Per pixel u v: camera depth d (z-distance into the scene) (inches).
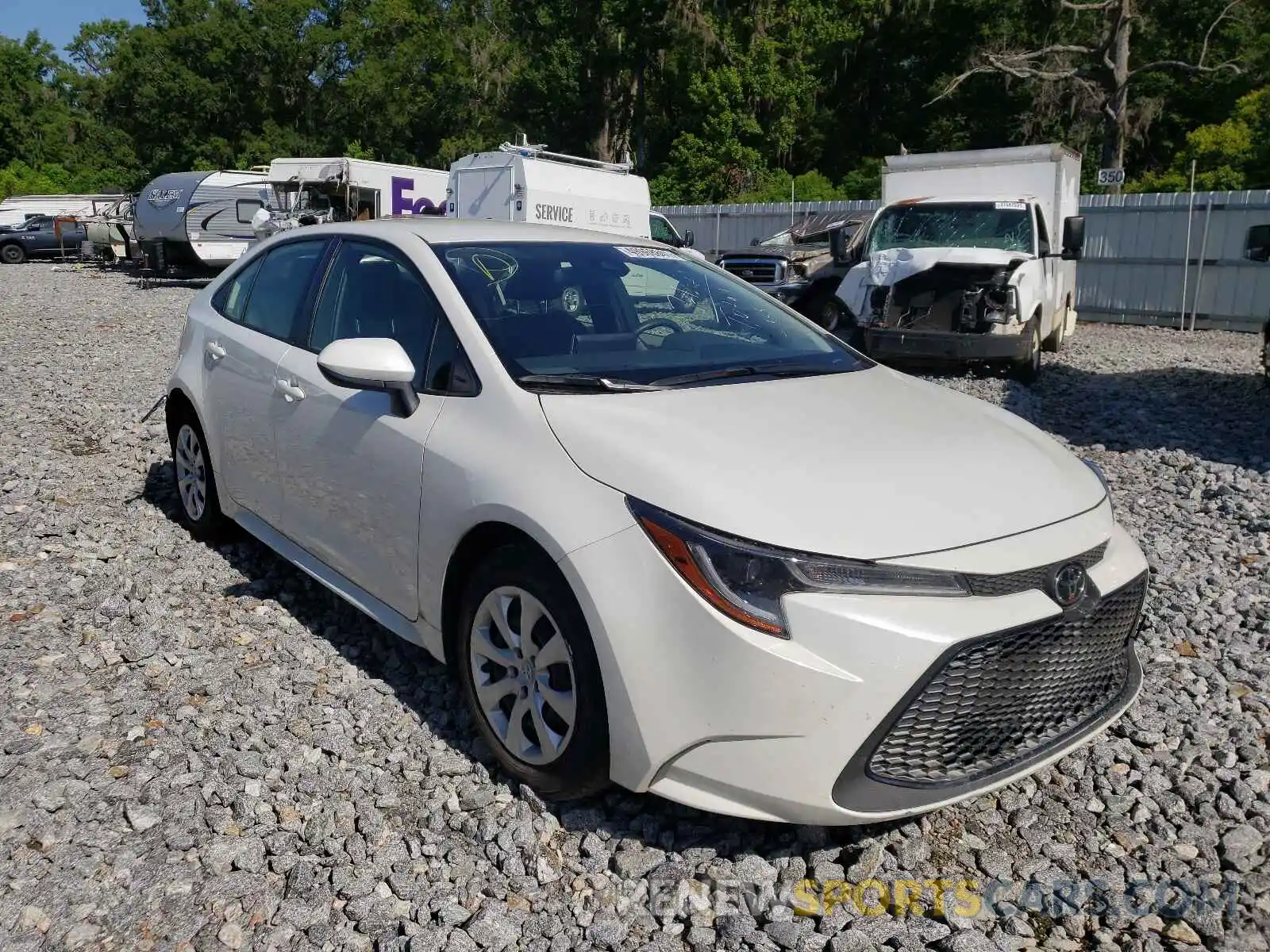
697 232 976.9
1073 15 1457.9
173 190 905.5
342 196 891.4
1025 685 107.2
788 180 1595.7
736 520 102.1
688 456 110.5
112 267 1188.5
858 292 446.3
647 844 113.7
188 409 196.1
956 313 426.3
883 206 491.5
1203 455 303.7
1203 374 464.1
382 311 148.9
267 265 183.3
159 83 1780.3
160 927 100.1
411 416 134.0
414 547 132.3
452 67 1947.6
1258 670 156.9
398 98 1910.7
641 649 103.2
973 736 105.7
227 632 162.9
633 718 104.4
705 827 116.2
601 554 106.3
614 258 159.9
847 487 108.5
